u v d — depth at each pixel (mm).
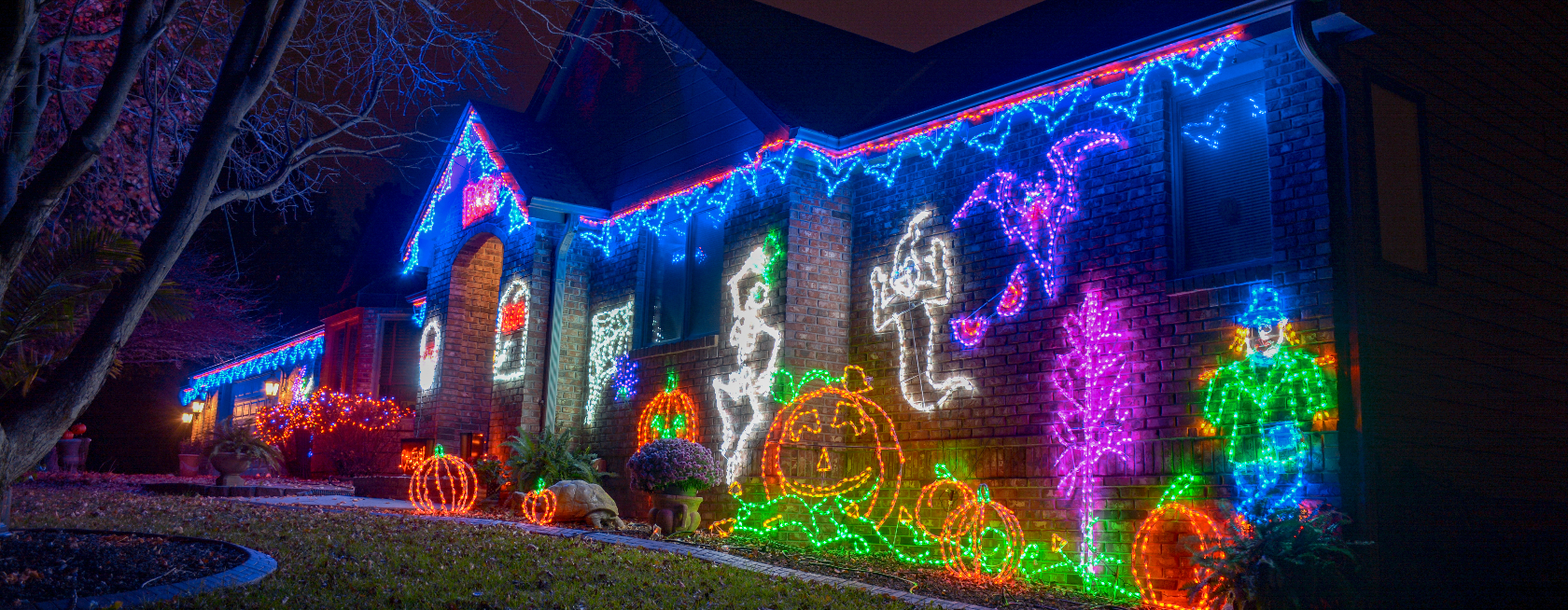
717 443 13641
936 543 11445
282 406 25641
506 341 17609
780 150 13172
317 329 28984
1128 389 10125
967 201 12078
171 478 21594
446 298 20000
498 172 18516
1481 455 9633
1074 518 10258
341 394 24766
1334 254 8766
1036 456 10711
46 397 7398
